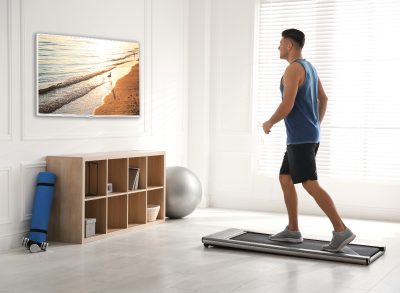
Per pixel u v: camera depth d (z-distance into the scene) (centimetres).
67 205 577
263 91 792
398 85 722
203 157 805
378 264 496
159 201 691
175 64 778
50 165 584
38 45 575
